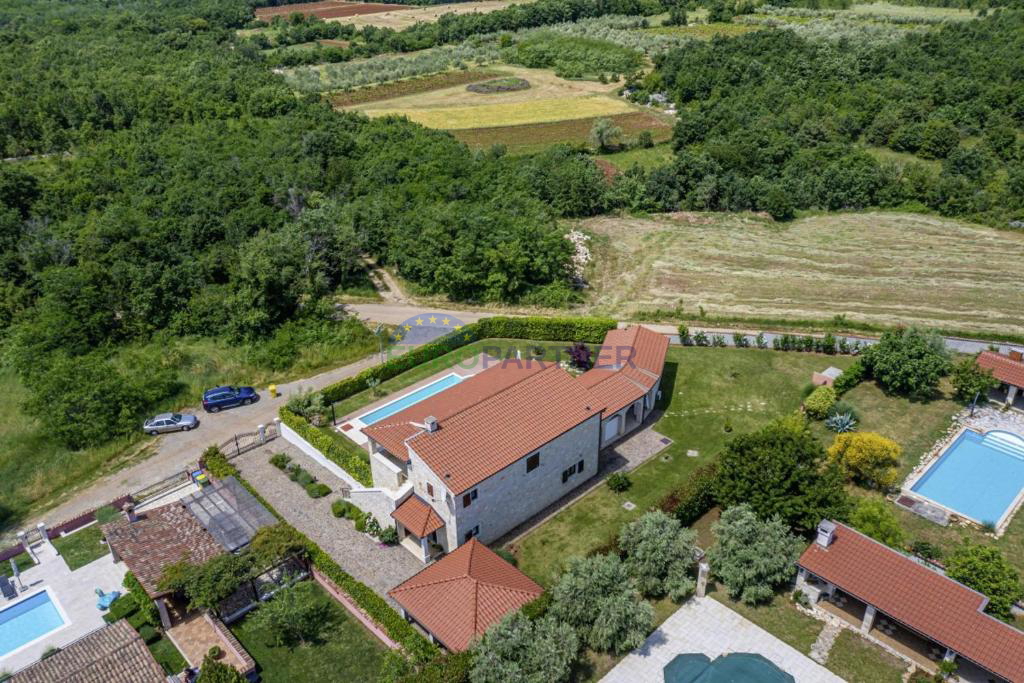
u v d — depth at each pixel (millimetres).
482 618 33812
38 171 81000
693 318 68250
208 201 76688
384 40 157875
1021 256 80812
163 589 35625
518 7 178000
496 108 127188
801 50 132125
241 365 62094
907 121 111688
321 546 42125
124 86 97688
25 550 43250
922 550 39531
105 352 61688
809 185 98125
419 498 41312
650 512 40344
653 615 36031
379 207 79562
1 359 62281
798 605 37344
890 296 71688
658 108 127688
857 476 46250
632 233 90312
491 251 70500
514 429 42250
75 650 33719
